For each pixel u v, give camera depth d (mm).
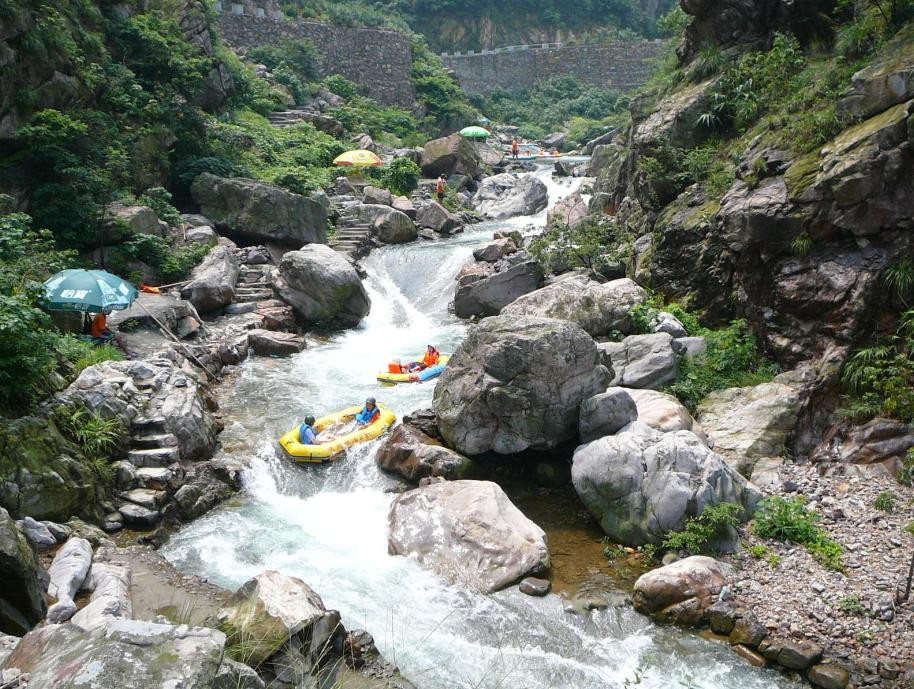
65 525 9719
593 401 11625
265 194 22203
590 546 10328
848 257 12727
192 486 11141
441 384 12625
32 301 11133
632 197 21172
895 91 12914
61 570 8484
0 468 9359
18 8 18062
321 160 32094
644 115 21875
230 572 9531
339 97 40750
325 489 11953
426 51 51969
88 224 17812
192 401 12664
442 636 8406
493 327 12180
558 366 11703
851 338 12391
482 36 65438
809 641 8141
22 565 7266
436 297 21609
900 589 8820
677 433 10836
